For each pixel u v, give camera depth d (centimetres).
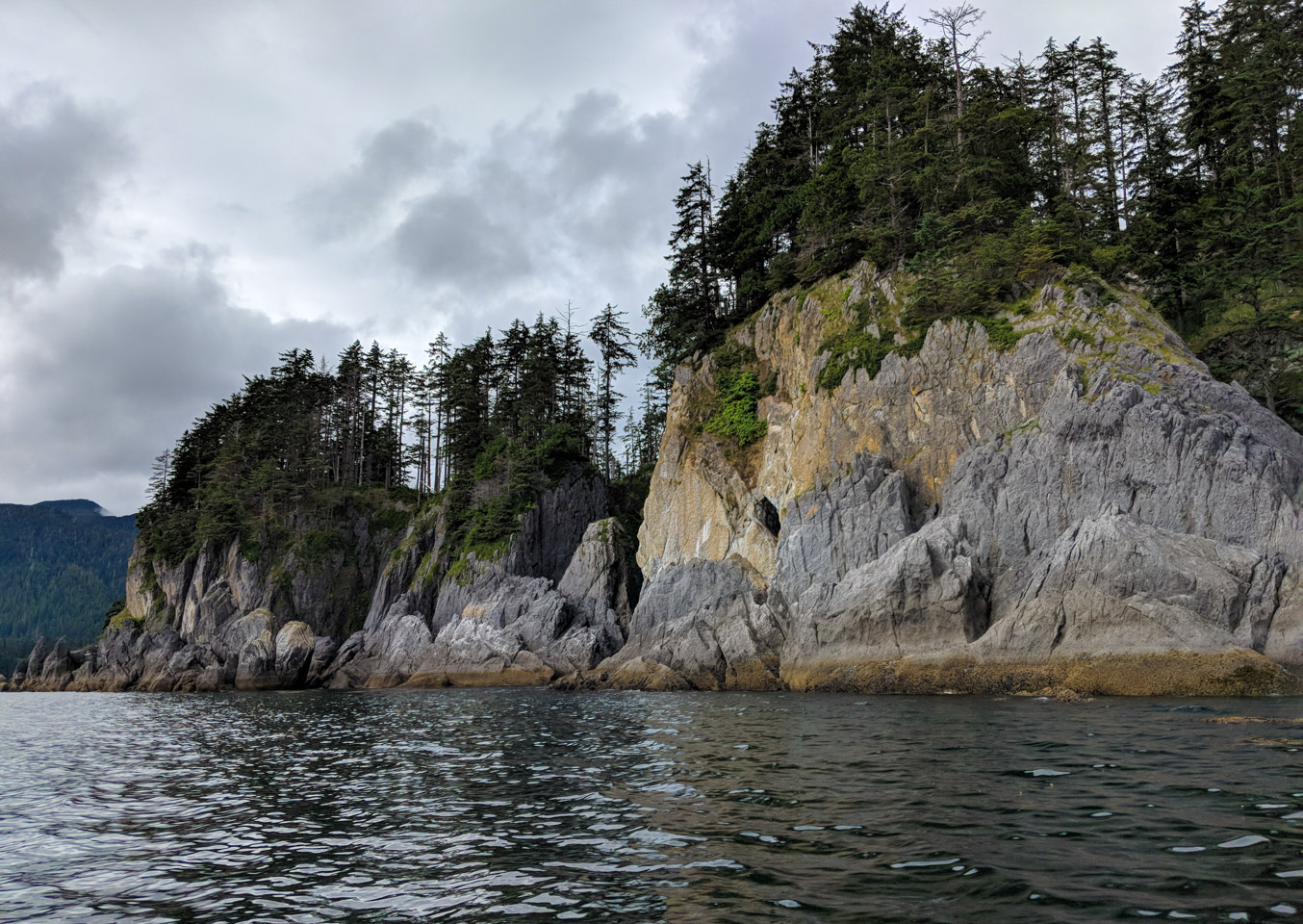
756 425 5444
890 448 4409
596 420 9150
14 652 18262
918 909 764
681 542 5559
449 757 2047
